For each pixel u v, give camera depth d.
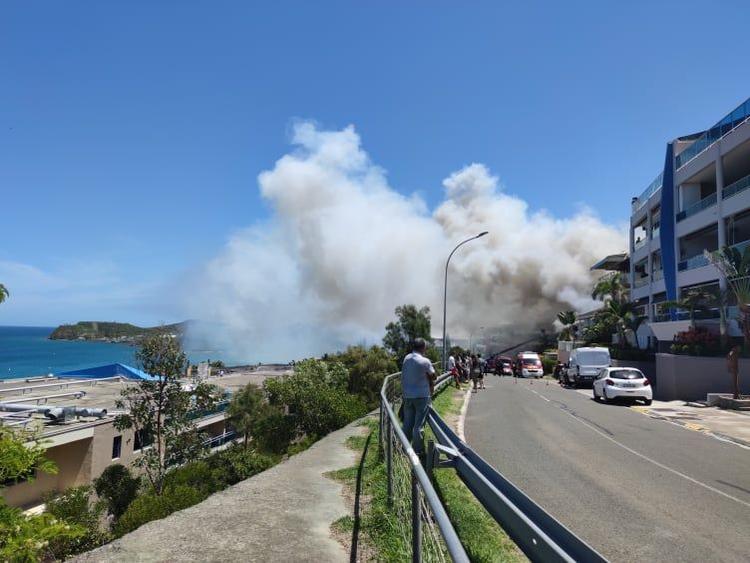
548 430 14.12
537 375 50.16
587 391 30.78
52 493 19.59
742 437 14.20
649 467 9.79
